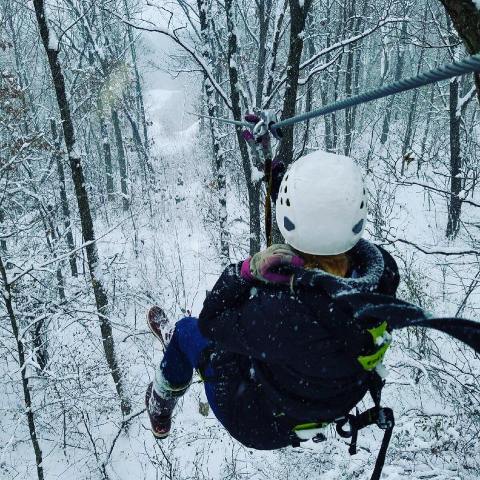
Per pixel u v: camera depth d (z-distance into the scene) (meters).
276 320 1.48
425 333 9.02
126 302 14.59
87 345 12.23
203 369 2.02
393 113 40.03
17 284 9.87
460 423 7.59
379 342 1.46
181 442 9.73
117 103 26.84
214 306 1.64
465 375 8.30
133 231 20.78
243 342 1.55
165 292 14.90
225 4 10.15
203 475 8.33
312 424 1.74
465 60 1.12
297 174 1.50
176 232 19.88
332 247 1.48
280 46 17.95
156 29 9.92
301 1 8.16
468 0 2.04
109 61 24.00
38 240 12.85
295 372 1.56
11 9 19.36
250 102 11.43
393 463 6.96
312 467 7.96
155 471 9.46
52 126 15.71
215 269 16.36
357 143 31.98
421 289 10.20
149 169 28.59
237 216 19.55
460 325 1.04
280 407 1.68
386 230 8.38
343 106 1.74
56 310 9.25
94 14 20.11
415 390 8.54
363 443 7.43
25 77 21.09
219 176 13.90
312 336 1.45
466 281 12.41
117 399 10.07
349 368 1.51
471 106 28.62
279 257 1.49
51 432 10.75
